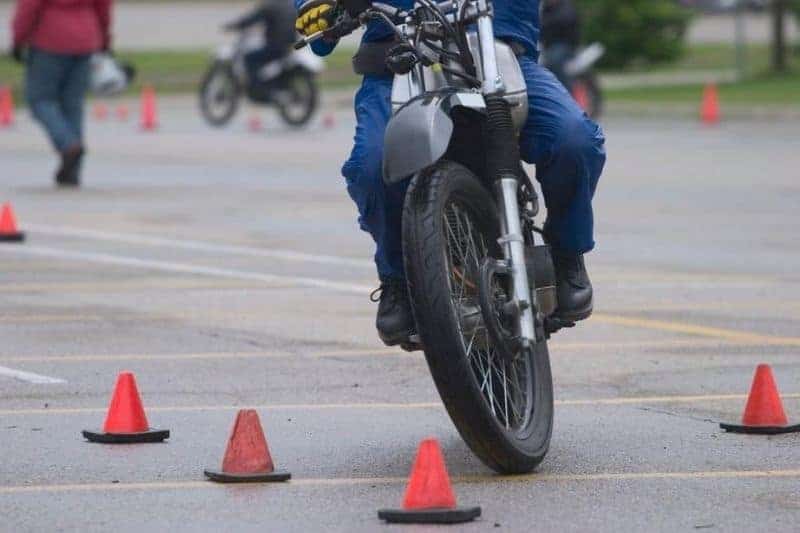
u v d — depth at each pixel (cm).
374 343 3647
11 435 2748
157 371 3331
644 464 2531
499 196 2361
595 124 2469
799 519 2217
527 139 2444
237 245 5322
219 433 2761
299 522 2198
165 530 2162
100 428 2784
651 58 15212
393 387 3164
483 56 2352
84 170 8075
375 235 2403
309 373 3306
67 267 4872
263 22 10931
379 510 2203
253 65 10962
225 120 11181
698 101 12188
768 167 7912
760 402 2758
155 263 4938
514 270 2338
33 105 7219
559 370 3334
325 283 4534
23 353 3534
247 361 3438
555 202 2486
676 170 7838
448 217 2330
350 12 2397
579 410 2950
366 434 2750
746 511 2258
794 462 2544
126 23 19975
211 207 6419
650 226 5778
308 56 10950
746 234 5522
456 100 2280
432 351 2234
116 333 3781
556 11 10906
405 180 2348
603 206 6394
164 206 6462
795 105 11588
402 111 2256
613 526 2178
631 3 15100
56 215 6175
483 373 2394
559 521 2202
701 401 3022
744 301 4194
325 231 5672
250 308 4125
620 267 4828
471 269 2347
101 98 13925
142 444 2688
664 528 2170
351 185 2398
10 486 2405
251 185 7312
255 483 2419
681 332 3766
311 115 10988
